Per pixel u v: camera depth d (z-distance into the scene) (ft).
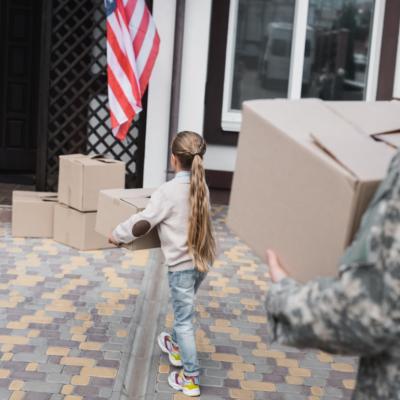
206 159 33.50
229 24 33.24
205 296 20.31
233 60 33.71
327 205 6.02
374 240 5.24
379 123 7.06
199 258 13.76
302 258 6.35
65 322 17.62
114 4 26.27
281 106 7.07
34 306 18.57
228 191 33.60
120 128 27.43
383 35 32.89
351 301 5.27
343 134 6.61
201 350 16.55
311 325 5.54
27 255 23.08
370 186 5.74
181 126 30.17
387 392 5.63
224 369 15.60
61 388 14.17
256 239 6.90
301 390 14.83
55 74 33.73
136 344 16.75
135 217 13.83
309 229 6.23
